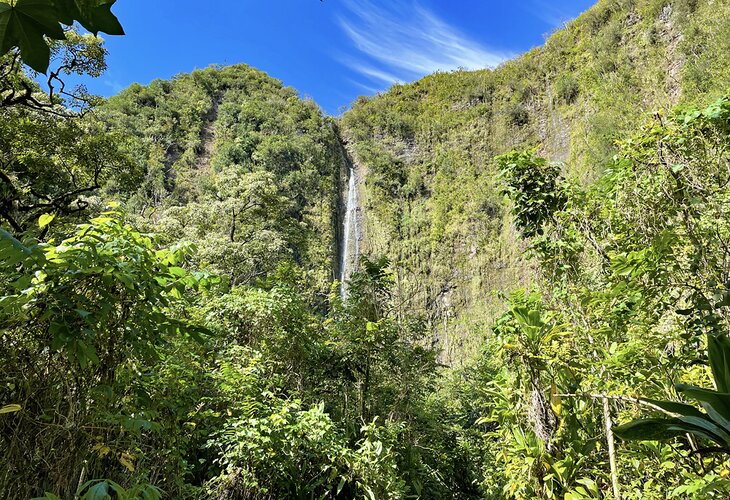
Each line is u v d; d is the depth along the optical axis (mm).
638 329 3275
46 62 778
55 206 5836
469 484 7281
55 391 1959
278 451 4113
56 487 1865
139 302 2080
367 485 4438
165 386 3094
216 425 4480
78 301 1859
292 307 6043
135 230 2240
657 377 2730
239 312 5832
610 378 3008
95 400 2055
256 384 4574
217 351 5430
